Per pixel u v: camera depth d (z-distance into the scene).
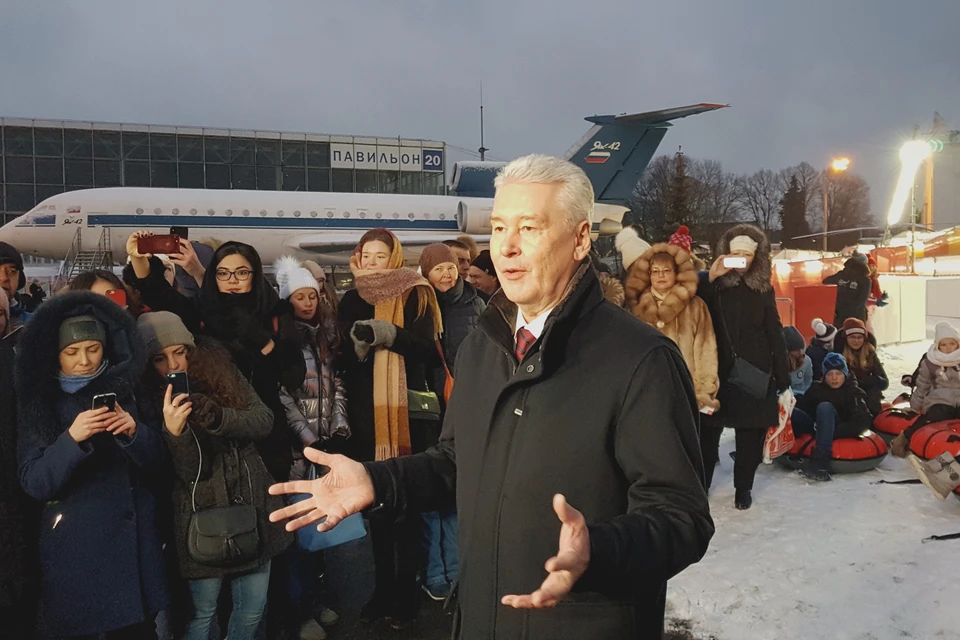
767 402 4.33
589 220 1.63
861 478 4.98
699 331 4.25
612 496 1.52
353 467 1.71
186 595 2.75
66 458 2.24
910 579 3.41
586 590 1.33
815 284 10.01
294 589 3.24
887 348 10.51
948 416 4.50
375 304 3.49
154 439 2.53
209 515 2.64
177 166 38.62
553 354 1.55
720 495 4.74
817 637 2.99
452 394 1.84
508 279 1.59
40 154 36.34
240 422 2.69
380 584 3.41
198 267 3.51
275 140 40.41
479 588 1.60
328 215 23.45
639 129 27.56
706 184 61.09
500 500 1.57
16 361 2.33
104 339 2.45
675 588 3.48
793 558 3.72
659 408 1.48
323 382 3.31
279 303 3.21
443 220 25.00
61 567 2.39
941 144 19.53
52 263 32.66
